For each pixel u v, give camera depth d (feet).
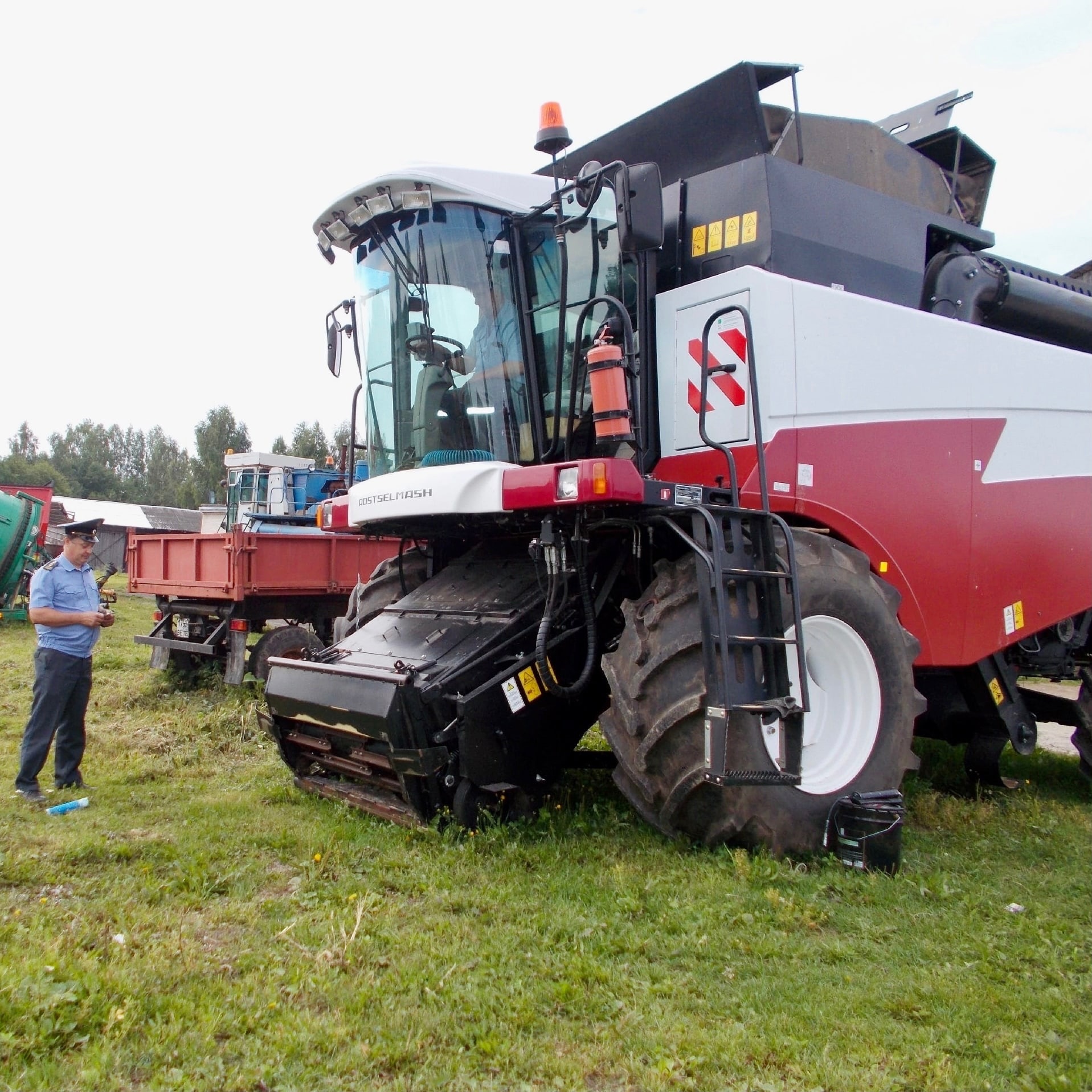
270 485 60.34
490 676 14.53
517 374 15.80
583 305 15.44
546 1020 8.82
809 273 16.29
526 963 10.01
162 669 31.99
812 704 14.62
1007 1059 8.46
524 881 12.44
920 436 16.70
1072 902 12.56
